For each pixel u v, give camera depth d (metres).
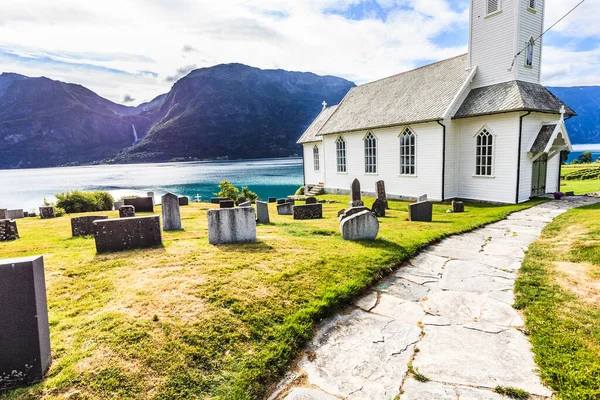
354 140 28.53
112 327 4.85
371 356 4.67
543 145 18.59
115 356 4.24
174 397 3.76
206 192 57.97
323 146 32.59
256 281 6.45
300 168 117.94
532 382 3.99
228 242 9.46
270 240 9.87
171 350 4.41
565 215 13.43
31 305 3.82
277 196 47.91
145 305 5.47
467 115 20.28
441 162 21.48
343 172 30.38
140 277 6.70
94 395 3.67
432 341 4.98
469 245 9.91
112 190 64.19
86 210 24.50
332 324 5.53
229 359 4.41
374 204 16.28
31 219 19.61
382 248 8.88
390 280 7.30
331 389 4.05
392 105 26.08
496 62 20.44
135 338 4.60
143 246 9.02
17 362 3.84
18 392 3.68
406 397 3.86
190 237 10.73
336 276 6.94
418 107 23.27
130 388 3.79
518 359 4.45
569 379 3.95
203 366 4.24
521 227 12.14
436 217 15.48
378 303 6.25
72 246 9.91
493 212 15.95
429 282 7.17
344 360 4.60
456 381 4.08
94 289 6.20
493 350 4.68
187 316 5.15
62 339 4.58
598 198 19.20
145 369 4.07
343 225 9.95
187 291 5.95
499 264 8.09
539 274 7.14
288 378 4.29
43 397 3.61
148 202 21.39
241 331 4.93
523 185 19.28
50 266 7.59
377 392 3.97
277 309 5.57
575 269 7.16
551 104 19.81
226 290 6.00
